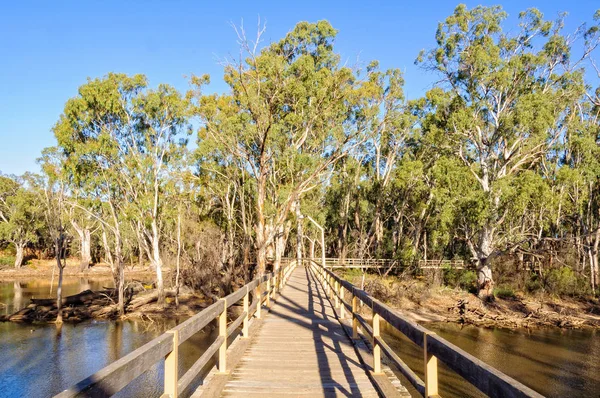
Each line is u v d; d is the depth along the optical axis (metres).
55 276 60.00
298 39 30.22
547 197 31.53
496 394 2.07
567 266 38.03
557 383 17.62
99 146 30.89
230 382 6.08
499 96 36.69
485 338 25.86
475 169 39.12
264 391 5.70
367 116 27.56
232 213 42.62
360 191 54.47
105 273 63.41
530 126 32.62
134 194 34.16
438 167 34.50
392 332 25.14
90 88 31.11
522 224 41.31
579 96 37.50
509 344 24.28
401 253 48.44
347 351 8.05
